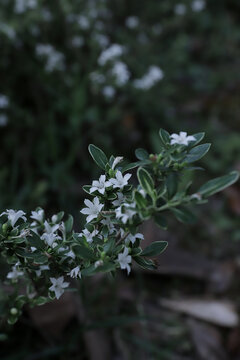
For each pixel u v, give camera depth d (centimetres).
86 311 49
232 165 80
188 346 53
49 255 31
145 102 86
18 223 35
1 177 65
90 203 31
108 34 100
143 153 31
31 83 79
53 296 33
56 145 72
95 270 28
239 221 72
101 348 50
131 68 94
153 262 31
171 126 85
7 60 77
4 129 74
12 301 35
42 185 65
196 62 107
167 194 28
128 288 59
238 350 53
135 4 106
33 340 50
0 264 38
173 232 69
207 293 60
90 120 77
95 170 74
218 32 113
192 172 71
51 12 89
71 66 87
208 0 119
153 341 53
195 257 65
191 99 95
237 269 63
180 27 109
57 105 77
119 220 30
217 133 87
